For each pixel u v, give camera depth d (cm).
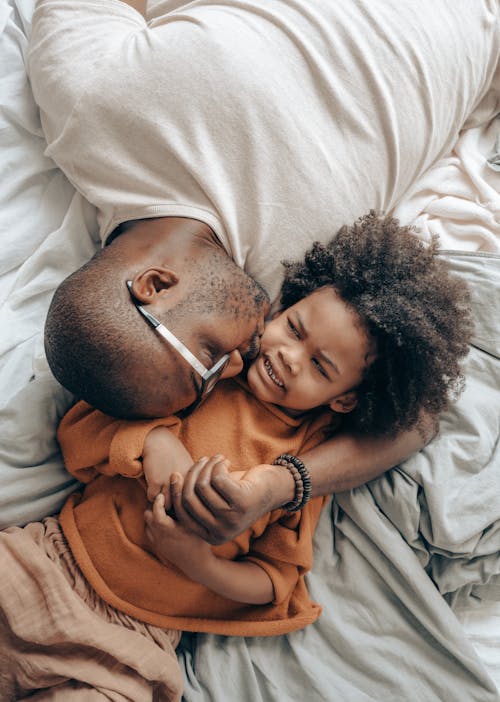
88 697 91
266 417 104
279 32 104
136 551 98
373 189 110
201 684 103
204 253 95
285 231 102
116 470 94
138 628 100
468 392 114
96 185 104
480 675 105
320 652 107
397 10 108
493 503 108
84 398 92
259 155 99
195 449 100
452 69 112
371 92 105
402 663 107
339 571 112
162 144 98
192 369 90
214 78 99
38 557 95
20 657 92
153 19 119
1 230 111
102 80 100
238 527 89
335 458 102
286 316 101
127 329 86
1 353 108
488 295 115
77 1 107
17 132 115
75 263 114
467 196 126
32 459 105
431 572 113
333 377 99
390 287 99
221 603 104
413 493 109
